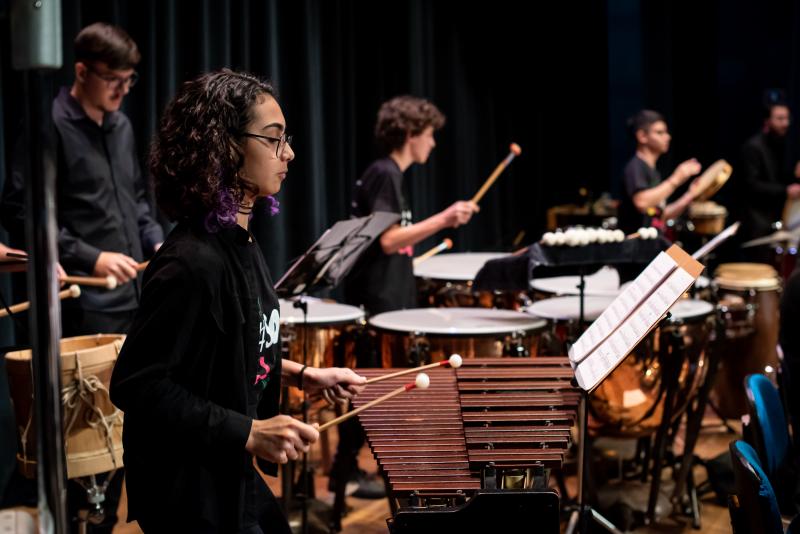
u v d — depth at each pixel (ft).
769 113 21.39
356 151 18.78
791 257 18.67
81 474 8.23
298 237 17.12
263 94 6.21
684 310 11.83
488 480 6.54
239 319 5.97
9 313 8.10
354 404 7.70
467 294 14.17
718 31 25.02
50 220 4.69
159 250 6.00
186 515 5.94
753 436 8.39
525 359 8.77
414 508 6.32
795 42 23.77
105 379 8.26
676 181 16.85
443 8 20.39
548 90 22.76
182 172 5.97
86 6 13.73
